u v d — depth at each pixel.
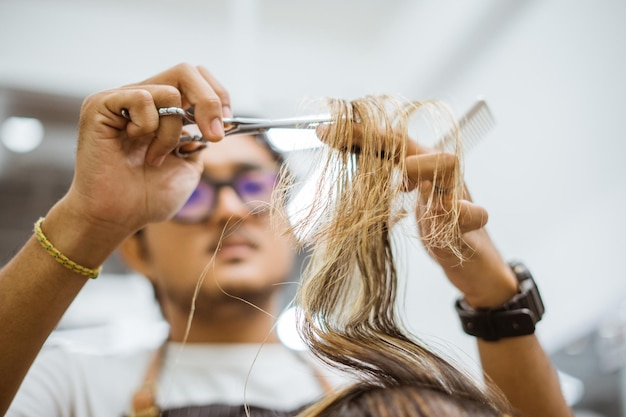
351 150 0.64
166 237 0.97
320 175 0.65
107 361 0.97
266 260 0.96
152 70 2.03
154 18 1.99
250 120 0.69
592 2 1.40
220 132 0.67
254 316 0.99
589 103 1.43
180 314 0.99
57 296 0.66
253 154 0.97
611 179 1.37
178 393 0.94
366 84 2.09
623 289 1.41
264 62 2.05
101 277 1.90
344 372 0.61
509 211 1.80
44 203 1.98
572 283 1.58
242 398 0.93
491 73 1.85
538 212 1.67
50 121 2.01
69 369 0.93
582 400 1.59
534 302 0.75
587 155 1.45
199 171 0.79
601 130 1.39
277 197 0.68
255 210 0.86
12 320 0.64
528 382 0.75
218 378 0.96
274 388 0.95
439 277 1.96
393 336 0.62
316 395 0.94
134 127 0.66
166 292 0.99
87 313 1.86
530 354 0.74
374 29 2.06
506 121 1.79
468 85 1.96
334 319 0.62
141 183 0.71
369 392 0.52
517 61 1.72
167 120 0.68
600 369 1.56
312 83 2.08
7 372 0.64
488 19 1.76
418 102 0.72
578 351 1.63
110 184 0.68
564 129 1.53
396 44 2.10
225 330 0.99
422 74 2.05
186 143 0.76
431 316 2.00
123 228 0.70
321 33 2.05
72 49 1.98
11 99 1.97
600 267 1.46
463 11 1.81
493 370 0.76
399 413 0.48
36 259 0.66
